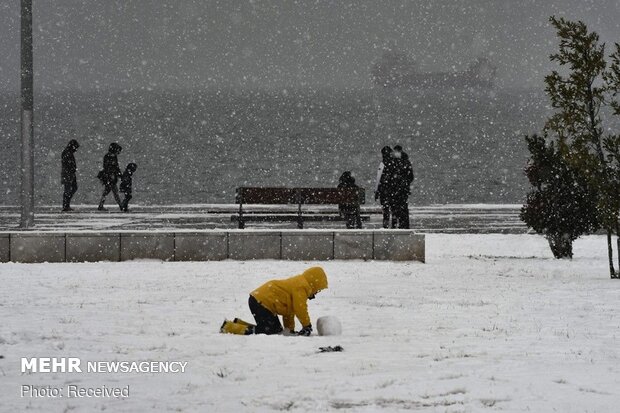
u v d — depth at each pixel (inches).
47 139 7568.9
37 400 514.0
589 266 1523.1
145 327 818.2
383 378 563.5
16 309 949.8
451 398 504.1
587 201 1632.6
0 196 3909.9
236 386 549.0
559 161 1632.6
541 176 1658.5
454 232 2154.3
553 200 1651.1
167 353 676.1
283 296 797.2
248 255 1519.4
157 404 499.5
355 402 499.2
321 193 1959.9
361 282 1266.0
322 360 645.3
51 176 4714.6
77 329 802.2
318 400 503.2
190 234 1510.8
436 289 1187.3
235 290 1147.9
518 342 744.3
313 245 1531.7
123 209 2513.5
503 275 1371.8
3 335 751.7
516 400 497.4
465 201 4005.9
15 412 482.6
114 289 1152.2
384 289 1182.9
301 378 572.7
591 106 1375.5
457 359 650.2
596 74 1369.3
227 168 5442.9
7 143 7244.1
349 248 1539.1
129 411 483.5
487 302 1051.3
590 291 1165.1
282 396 514.3
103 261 1491.1
